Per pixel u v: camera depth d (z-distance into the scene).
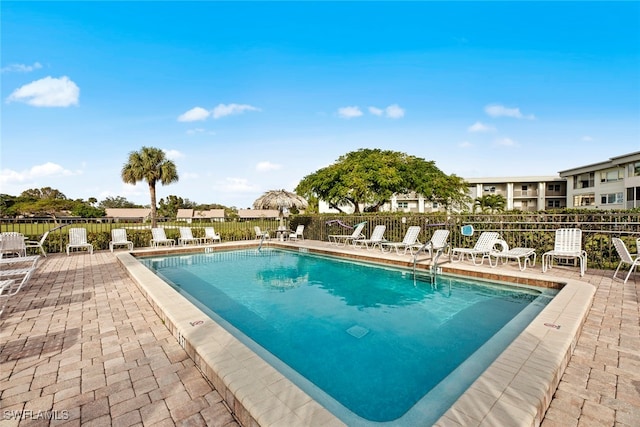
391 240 12.13
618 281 6.05
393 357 3.70
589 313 4.32
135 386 2.62
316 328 4.64
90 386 2.63
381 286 7.13
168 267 9.74
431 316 5.09
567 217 8.10
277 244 13.71
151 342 3.51
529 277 6.29
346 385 3.11
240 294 6.58
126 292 5.72
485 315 5.11
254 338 4.30
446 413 1.97
